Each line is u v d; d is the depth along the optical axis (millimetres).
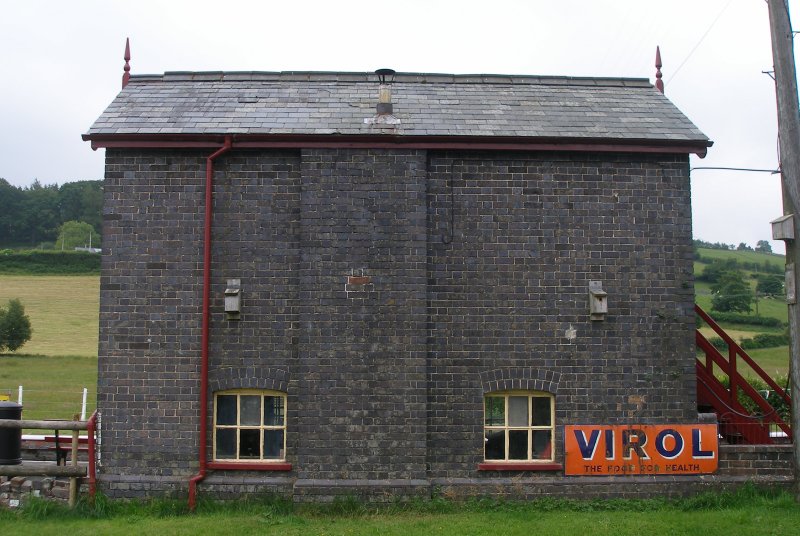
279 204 12875
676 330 12906
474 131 12852
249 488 12336
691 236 13078
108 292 12711
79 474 12109
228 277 12789
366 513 11844
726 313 45750
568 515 11750
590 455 12594
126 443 12492
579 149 12875
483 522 11180
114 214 12836
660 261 12992
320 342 12406
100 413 12555
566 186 13031
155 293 12727
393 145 12711
